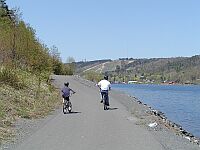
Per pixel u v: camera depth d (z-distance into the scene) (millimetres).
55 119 19234
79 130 15680
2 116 17406
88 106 26688
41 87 33625
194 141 16781
